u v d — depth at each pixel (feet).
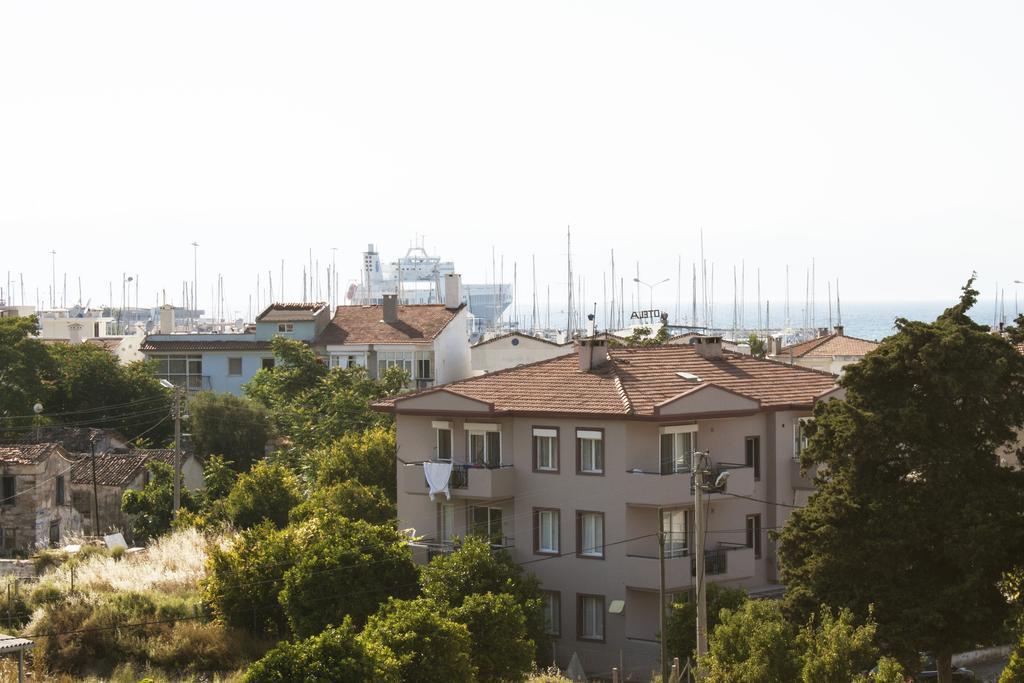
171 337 351.46
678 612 154.61
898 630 135.64
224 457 281.95
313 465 245.65
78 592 180.45
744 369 198.08
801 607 140.36
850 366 146.41
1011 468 143.33
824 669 115.65
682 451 176.96
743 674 118.21
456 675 128.26
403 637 126.11
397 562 162.09
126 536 245.65
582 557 176.14
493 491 179.42
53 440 281.13
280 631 170.09
